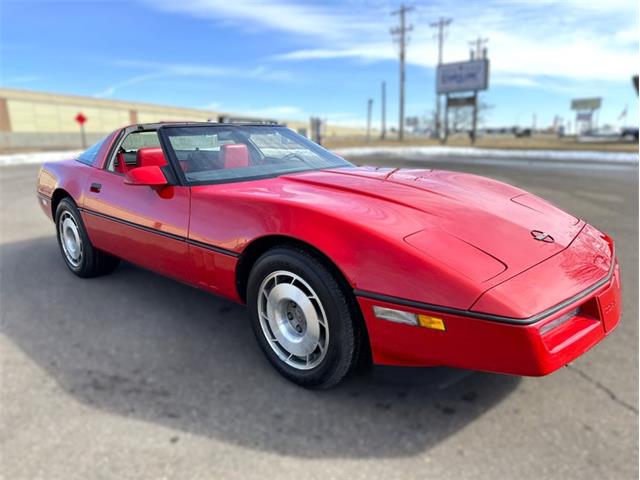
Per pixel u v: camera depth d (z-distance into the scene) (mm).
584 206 7512
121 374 2371
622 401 2209
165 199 2693
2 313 3061
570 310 1813
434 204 2266
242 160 2920
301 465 1769
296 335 2277
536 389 2307
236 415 2062
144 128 3062
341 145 35750
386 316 1873
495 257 1903
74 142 49875
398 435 1954
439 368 1952
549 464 1796
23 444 1853
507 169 14727
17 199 8180
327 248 1966
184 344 2689
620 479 1728
